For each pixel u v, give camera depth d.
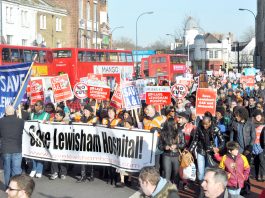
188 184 12.05
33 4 49.53
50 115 13.72
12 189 4.78
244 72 39.78
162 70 52.00
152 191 5.36
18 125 10.91
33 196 11.05
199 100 13.68
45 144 12.59
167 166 10.73
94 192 11.46
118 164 11.65
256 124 12.58
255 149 12.49
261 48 91.94
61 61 35.19
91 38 65.44
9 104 12.17
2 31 43.59
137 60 68.06
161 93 15.55
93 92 15.89
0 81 12.21
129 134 11.45
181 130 11.13
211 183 4.74
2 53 28.81
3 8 43.72
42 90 18.22
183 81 26.42
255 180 12.91
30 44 49.03
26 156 12.80
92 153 12.19
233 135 11.47
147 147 11.30
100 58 37.53
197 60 112.38
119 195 11.17
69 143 12.40
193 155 10.78
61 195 11.18
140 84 21.47
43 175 13.40
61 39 56.25
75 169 14.23
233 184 8.94
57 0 57.84
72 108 18.98
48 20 53.22
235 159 9.01
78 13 60.09
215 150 10.19
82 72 35.66
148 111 12.09
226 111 14.56
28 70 12.14
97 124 12.11
